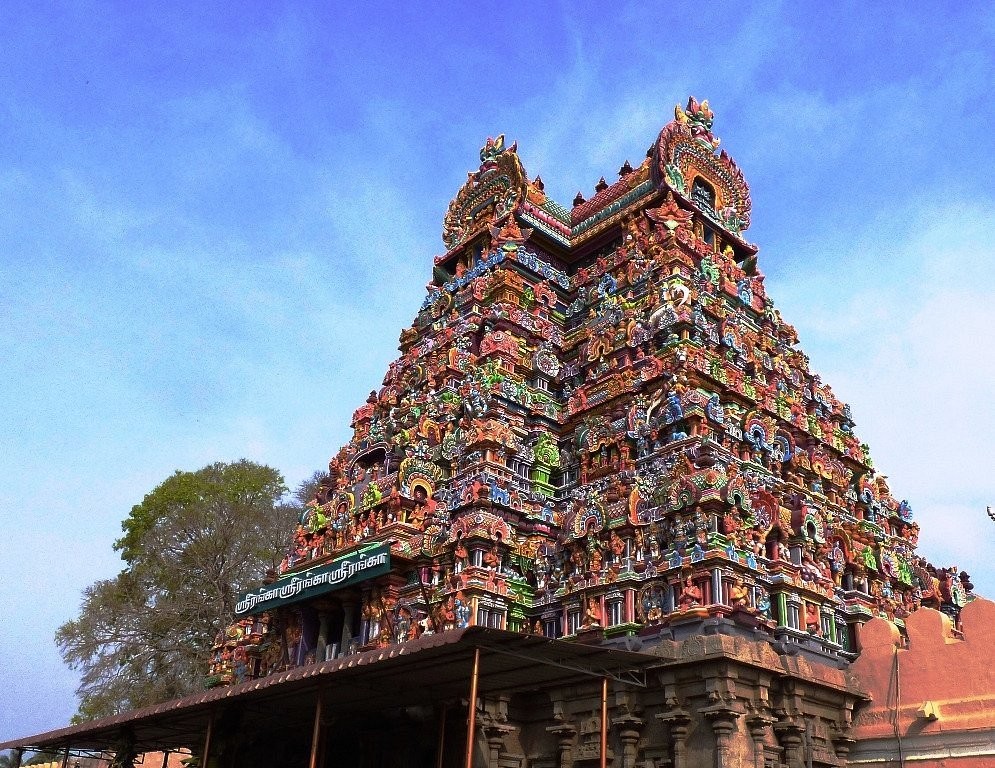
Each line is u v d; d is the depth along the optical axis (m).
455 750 26.20
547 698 26.34
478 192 46.50
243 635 39.88
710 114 45.19
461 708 25.95
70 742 33.09
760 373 36.47
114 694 48.00
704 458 27.62
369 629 30.77
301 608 34.50
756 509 27.72
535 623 29.59
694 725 22.67
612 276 39.66
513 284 40.25
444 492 33.31
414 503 32.91
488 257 42.06
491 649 19.27
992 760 22.03
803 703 24.03
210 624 51.38
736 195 44.59
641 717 23.97
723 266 39.25
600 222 43.38
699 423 29.94
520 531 31.55
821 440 36.50
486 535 29.72
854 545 31.77
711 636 22.78
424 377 39.34
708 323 35.16
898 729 24.22
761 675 23.05
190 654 50.50
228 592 52.28
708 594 24.94
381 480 34.34
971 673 23.33
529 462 33.81
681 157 41.94
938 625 24.62
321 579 32.53
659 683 23.52
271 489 59.94
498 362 36.75
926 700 24.09
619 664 21.72
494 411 34.03
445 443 34.72
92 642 50.19
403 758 28.20
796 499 30.27
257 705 27.17
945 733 23.22
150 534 53.81
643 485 29.17
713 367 33.00
